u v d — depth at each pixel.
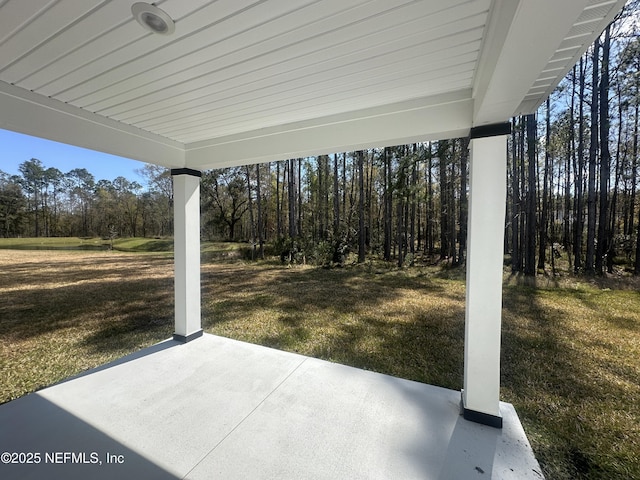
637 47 5.66
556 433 2.00
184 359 2.86
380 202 10.95
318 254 9.83
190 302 3.31
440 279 7.54
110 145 2.35
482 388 1.91
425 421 1.95
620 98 6.09
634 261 6.24
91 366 2.99
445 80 1.72
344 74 1.65
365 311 5.02
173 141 2.97
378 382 2.47
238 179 13.12
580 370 2.92
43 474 1.50
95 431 1.84
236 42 1.35
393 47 1.39
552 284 6.37
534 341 3.62
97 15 1.17
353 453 1.67
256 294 6.34
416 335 3.90
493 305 1.84
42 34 1.28
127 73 1.65
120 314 4.97
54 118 1.99
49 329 4.20
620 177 6.43
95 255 14.02
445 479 1.49
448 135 2.00
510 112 1.59
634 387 2.61
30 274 9.10
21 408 2.07
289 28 1.25
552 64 1.36
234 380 2.47
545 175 7.41
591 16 1.01
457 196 8.75
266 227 13.59
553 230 7.61
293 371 2.64
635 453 1.81
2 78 1.70
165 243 17.11
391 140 2.10
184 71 1.62
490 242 1.82
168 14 1.15
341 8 1.12
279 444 1.74
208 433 1.83
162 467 1.56
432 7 1.11
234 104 2.07
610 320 4.32
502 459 1.63
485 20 1.18
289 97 1.96
